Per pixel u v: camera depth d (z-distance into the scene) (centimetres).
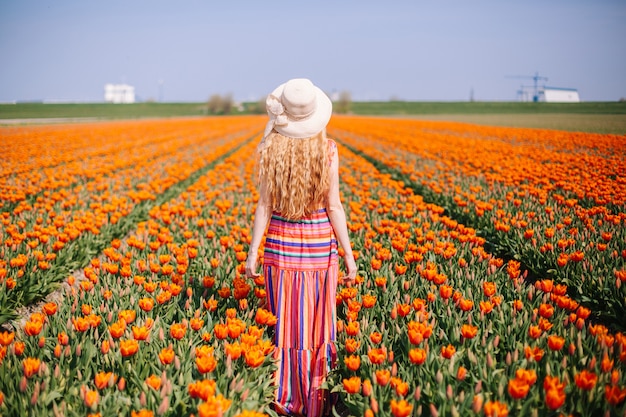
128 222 823
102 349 320
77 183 1246
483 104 9369
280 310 347
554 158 1432
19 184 1127
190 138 2800
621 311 462
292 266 343
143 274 505
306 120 326
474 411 258
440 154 1772
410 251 519
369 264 524
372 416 259
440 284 452
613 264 527
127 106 10681
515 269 458
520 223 654
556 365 315
